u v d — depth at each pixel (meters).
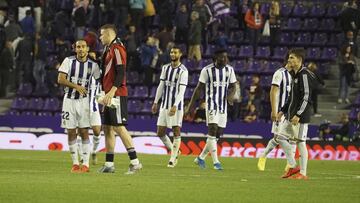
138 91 79.81
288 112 38.19
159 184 32.47
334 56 83.88
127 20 82.12
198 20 80.19
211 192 29.52
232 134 73.25
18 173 37.66
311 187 33.25
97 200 25.84
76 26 80.62
